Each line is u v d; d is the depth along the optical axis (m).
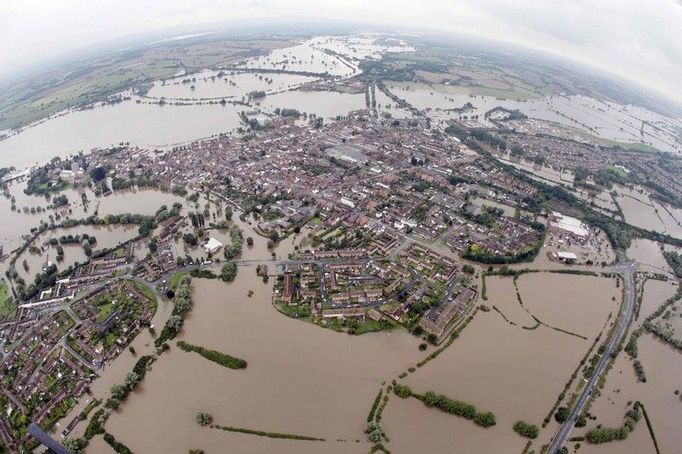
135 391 196.38
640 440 181.00
